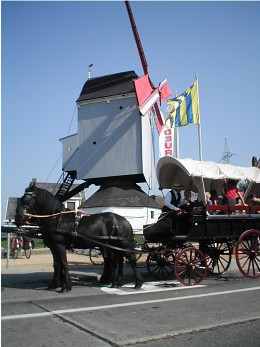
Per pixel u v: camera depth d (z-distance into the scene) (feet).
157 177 43.37
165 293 32.81
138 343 19.30
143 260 60.54
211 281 40.04
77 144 139.44
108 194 130.11
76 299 30.19
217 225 40.06
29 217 33.96
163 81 138.41
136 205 125.90
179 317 24.22
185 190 46.14
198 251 37.78
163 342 19.47
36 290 34.45
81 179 137.39
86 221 35.88
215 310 26.11
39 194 34.35
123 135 131.75
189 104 74.33
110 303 28.48
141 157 128.16
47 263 57.06
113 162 132.05
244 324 22.72
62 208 34.99
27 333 20.77
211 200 44.52
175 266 36.42
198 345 19.03
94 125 137.08
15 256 67.92
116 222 36.47
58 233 34.04
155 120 139.44
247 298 30.27
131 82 135.03
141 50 135.95
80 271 46.62
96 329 21.52
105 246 35.01
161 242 39.70
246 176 42.50
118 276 36.47
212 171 40.01
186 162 38.81
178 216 38.70
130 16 132.16
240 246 41.63
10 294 32.32
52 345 18.85
